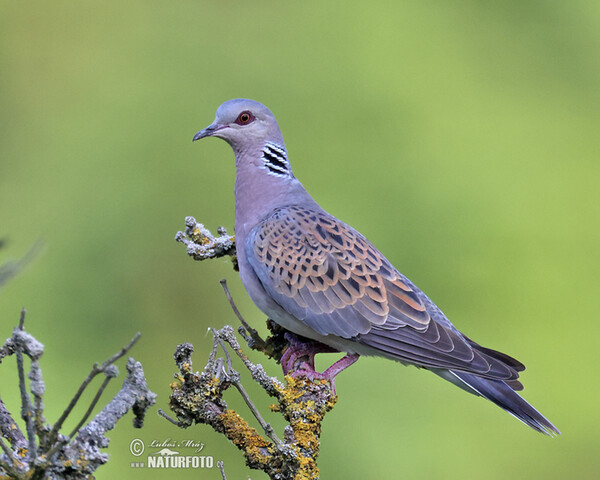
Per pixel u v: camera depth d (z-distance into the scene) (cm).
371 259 942
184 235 1042
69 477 531
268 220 970
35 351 489
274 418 1331
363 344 922
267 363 1399
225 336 744
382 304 916
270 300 952
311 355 965
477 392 891
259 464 709
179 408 730
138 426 557
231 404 1344
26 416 497
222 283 891
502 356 908
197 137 1027
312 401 751
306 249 935
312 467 710
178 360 738
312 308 920
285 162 1037
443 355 892
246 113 1024
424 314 920
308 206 1010
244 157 1033
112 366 471
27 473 492
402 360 920
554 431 854
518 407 870
